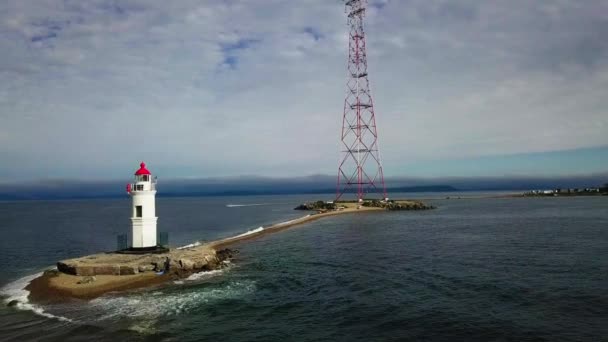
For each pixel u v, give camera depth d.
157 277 35.28
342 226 84.00
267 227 88.44
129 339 22.41
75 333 23.30
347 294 30.61
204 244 59.38
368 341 21.97
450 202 196.50
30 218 137.75
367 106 146.62
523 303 27.45
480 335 22.38
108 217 139.88
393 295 30.02
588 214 102.56
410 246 52.88
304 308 27.55
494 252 46.91
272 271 39.09
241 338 22.53
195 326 24.36
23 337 22.80
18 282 36.84
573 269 37.00
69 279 34.31
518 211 120.94
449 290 30.97
